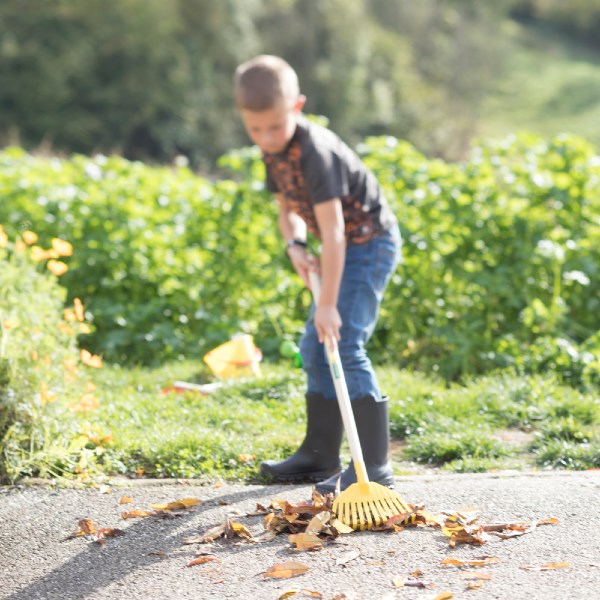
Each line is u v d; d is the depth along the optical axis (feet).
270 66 12.94
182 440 16.26
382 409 14.24
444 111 163.53
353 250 14.42
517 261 24.85
